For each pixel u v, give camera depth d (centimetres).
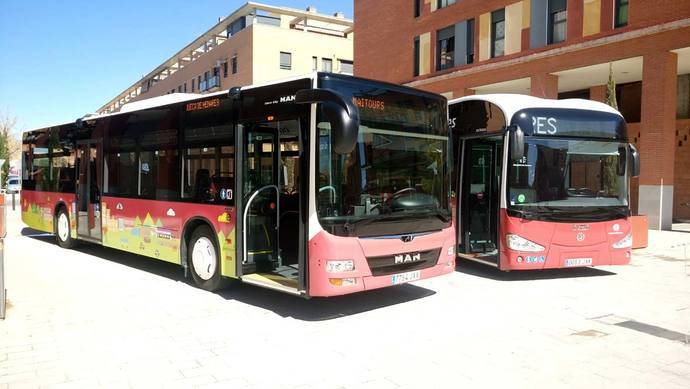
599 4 2131
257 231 764
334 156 637
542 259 878
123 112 1050
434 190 750
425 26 3081
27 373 482
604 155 937
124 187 1023
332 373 488
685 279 938
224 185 768
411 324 648
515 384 466
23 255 1175
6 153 5072
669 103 1916
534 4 2406
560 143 908
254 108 719
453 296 795
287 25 5766
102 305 730
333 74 651
